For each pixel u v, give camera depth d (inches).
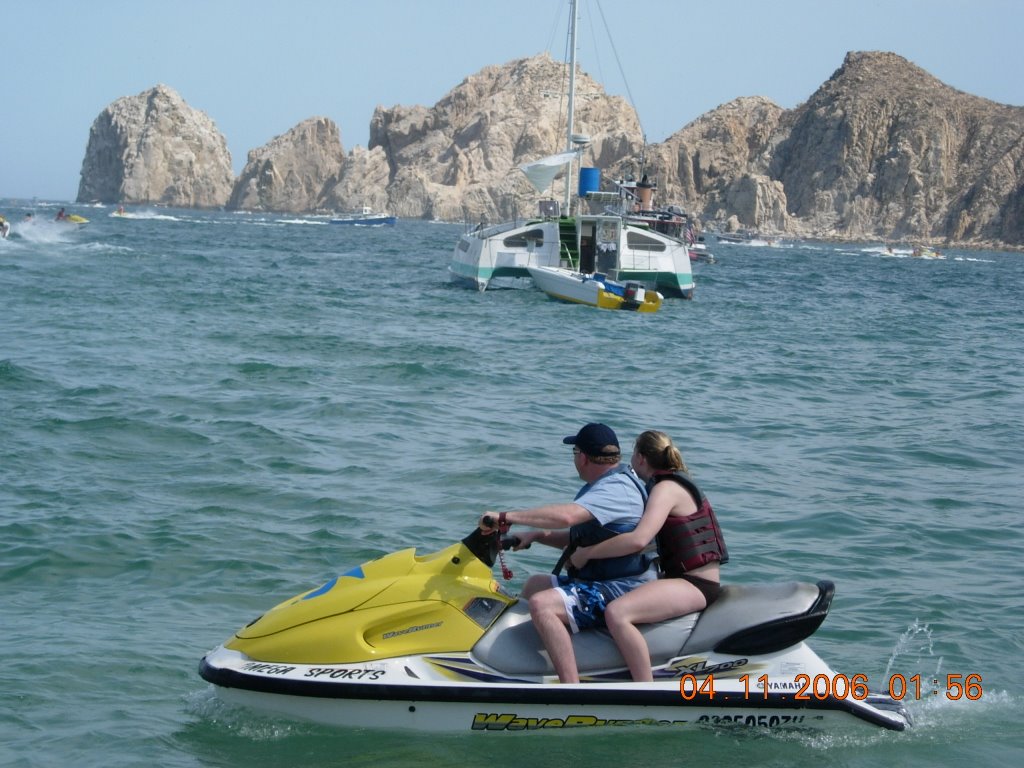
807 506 714.8
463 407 1040.8
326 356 1359.5
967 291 3757.4
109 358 1250.0
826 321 2255.2
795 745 384.2
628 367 1405.0
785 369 1440.7
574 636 395.5
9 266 2723.9
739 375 1365.7
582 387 1213.1
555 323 1978.3
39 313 1723.7
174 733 380.8
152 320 1688.0
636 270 2608.3
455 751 371.2
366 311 2038.6
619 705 381.4
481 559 410.0
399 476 753.0
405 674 383.6
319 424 924.0
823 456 886.4
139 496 684.7
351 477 746.8
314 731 384.2
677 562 401.1
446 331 1759.4
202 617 493.7
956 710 416.5
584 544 399.2
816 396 1222.3
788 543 632.4
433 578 401.1
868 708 391.9
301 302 2148.1
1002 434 998.4
